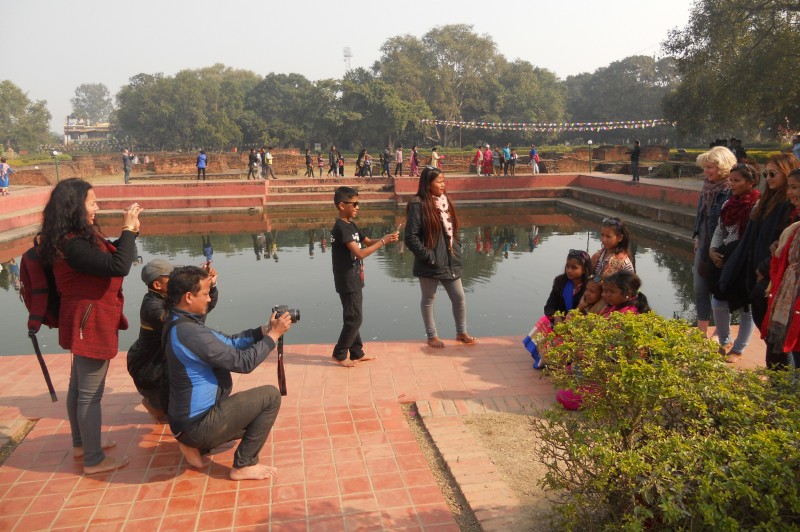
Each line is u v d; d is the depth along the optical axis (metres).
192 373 3.12
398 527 2.89
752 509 2.10
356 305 4.92
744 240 4.32
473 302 9.13
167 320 3.16
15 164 36.16
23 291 3.38
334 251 4.88
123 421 4.07
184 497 3.17
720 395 2.39
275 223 19.28
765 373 2.69
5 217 16.83
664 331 2.47
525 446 3.67
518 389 4.53
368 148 69.00
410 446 3.69
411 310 8.70
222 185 23.53
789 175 3.51
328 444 3.72
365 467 3.45
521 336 5.82
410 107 60.22
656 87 71.25
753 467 2.03
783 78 19.17
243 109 76.00
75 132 106.00
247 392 3.31
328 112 61.69
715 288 4.83
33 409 4.27
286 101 75.94
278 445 3.71
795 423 2.24
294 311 3.41
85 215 3.10
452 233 5.33
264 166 27.59
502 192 24.77
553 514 2.75
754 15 20.77
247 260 12.72
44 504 3.12
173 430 3.23
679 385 2.33
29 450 3.69
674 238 14.77
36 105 70.62
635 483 2.16
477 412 4.16
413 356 5.29
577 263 4.73
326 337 7.51
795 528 1.93
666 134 68.81
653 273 10.98
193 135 72.38
